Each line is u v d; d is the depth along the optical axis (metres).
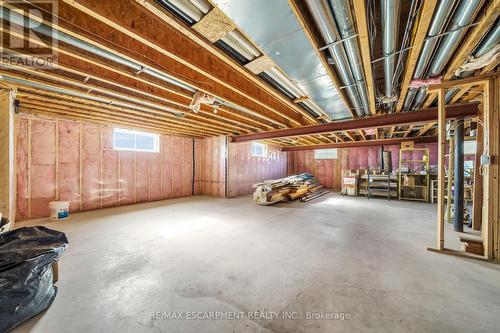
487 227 2.39
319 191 8.55
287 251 2.67
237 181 7.84
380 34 2.28
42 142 4.50
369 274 2.09
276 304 1.64
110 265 2.28
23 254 1.49
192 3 1.43
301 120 4.75
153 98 3.54
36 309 1.50
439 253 2.60
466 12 1.46
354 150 9.40
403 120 3.77
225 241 3.03
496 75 2.32
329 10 1.45
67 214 4.43
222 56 1.97
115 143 5.97
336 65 2.20
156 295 1.76
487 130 2.41
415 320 1.46
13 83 2.78
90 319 1.48
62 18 1.60
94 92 3.20
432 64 2.26
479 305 1.61
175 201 6.52
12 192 3.35
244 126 5.61
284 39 1.70
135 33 1.69
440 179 2.64
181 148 7.46
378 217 4.48
